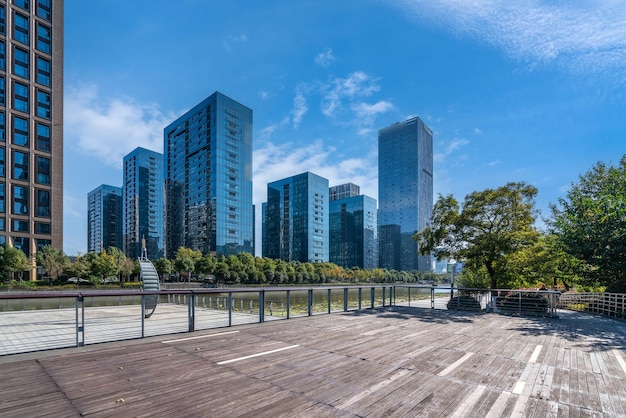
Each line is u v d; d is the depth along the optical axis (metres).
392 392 4.75
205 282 61.59
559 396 4.69
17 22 52.31
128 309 15.86
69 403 4.18
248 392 4.65
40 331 9.55
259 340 7.98
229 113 92.06
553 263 17.83
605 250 15.05
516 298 14.24
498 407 4.28
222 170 88.94
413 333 9.17
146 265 15.66
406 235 146.50
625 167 18.48
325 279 86.19
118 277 58.38
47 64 55.53
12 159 50.62
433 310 14.74
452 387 4.98
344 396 4.57
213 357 6.41
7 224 49.38
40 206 52.97
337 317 12.06
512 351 7.26
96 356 6.37
